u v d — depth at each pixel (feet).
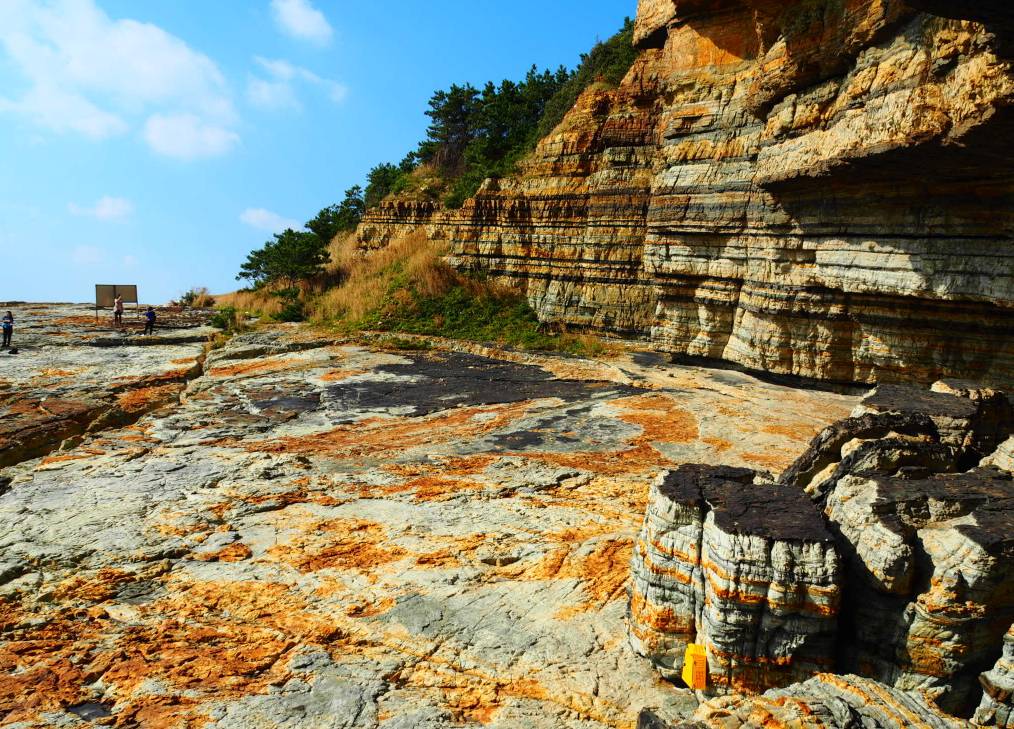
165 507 33.94
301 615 23.66
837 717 14.35
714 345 73.15
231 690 19.13
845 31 46.50
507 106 131.34
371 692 19.16
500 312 96.58
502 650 21.40
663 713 18.29
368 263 122.93
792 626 17.20
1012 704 15.29
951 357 50.85
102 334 94.07
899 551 17.07
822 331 59.52
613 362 76.28
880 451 21.72
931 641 16.48
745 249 67.56
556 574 26.66
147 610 24.07
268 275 138.00
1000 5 26.73
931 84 37.17
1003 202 40.47
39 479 38.29
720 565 17.74
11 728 17.33
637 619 20.74
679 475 21.66
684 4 70.33
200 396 61.52
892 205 47.65
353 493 36.29
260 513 33.60
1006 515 17.74
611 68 102.73
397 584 25.98
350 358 79.66
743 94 67.97
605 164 88.02
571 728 17.78
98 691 19.12
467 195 118.21
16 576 26.89
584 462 41.86
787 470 25.99
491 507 34.17
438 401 60.44
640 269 85.51
